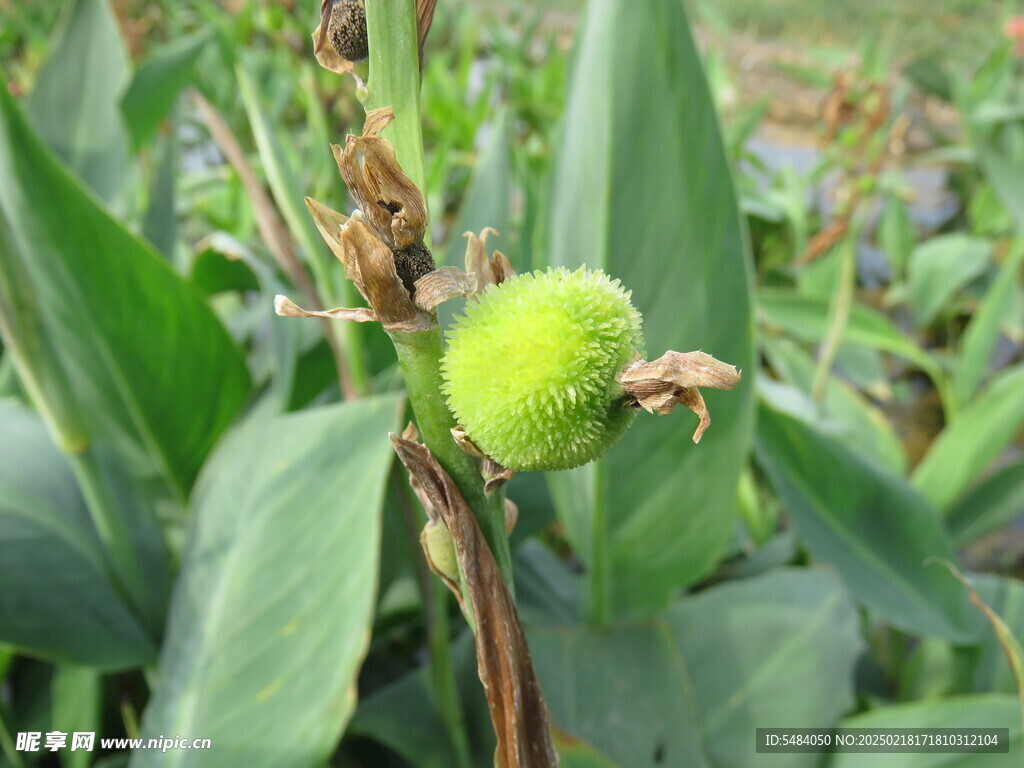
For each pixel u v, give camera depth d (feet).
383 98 0.32
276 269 1.52
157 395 0.96
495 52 3.37
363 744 0.98
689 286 0.79
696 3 3.65
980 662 1.01
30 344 0.75
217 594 0.75
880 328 1.79
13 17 2.82
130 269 0.88
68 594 0.85
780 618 1.00
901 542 0.97
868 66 2.56
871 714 0.90
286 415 0.84
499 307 0.33
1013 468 1.25
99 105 1.16
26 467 0.92
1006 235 2.42
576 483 0.89
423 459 0.34
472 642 0.98
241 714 0.68
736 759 0.88
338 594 0.70
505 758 0.36
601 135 0.77
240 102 2.47
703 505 0.86
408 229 0.31
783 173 2.36
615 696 0.87
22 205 0.83
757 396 0.94
